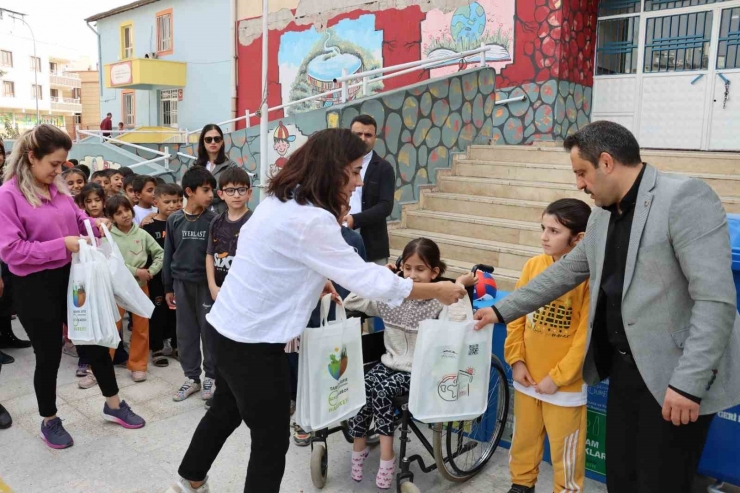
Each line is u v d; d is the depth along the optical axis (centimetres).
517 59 809
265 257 202
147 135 1521
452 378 251
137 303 325
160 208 454
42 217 297
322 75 1091
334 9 1048
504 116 827
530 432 264
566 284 236
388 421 268
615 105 811
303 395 237
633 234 192
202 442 244
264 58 552
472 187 646
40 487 280
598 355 223
